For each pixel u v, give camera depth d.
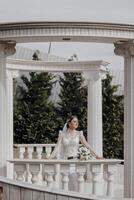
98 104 18.17
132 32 12.16
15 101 28.47
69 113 28.36
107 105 27.95
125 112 12.84
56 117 28.09
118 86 29.34
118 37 12.06
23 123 27.64
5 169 12.59
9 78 17.69
